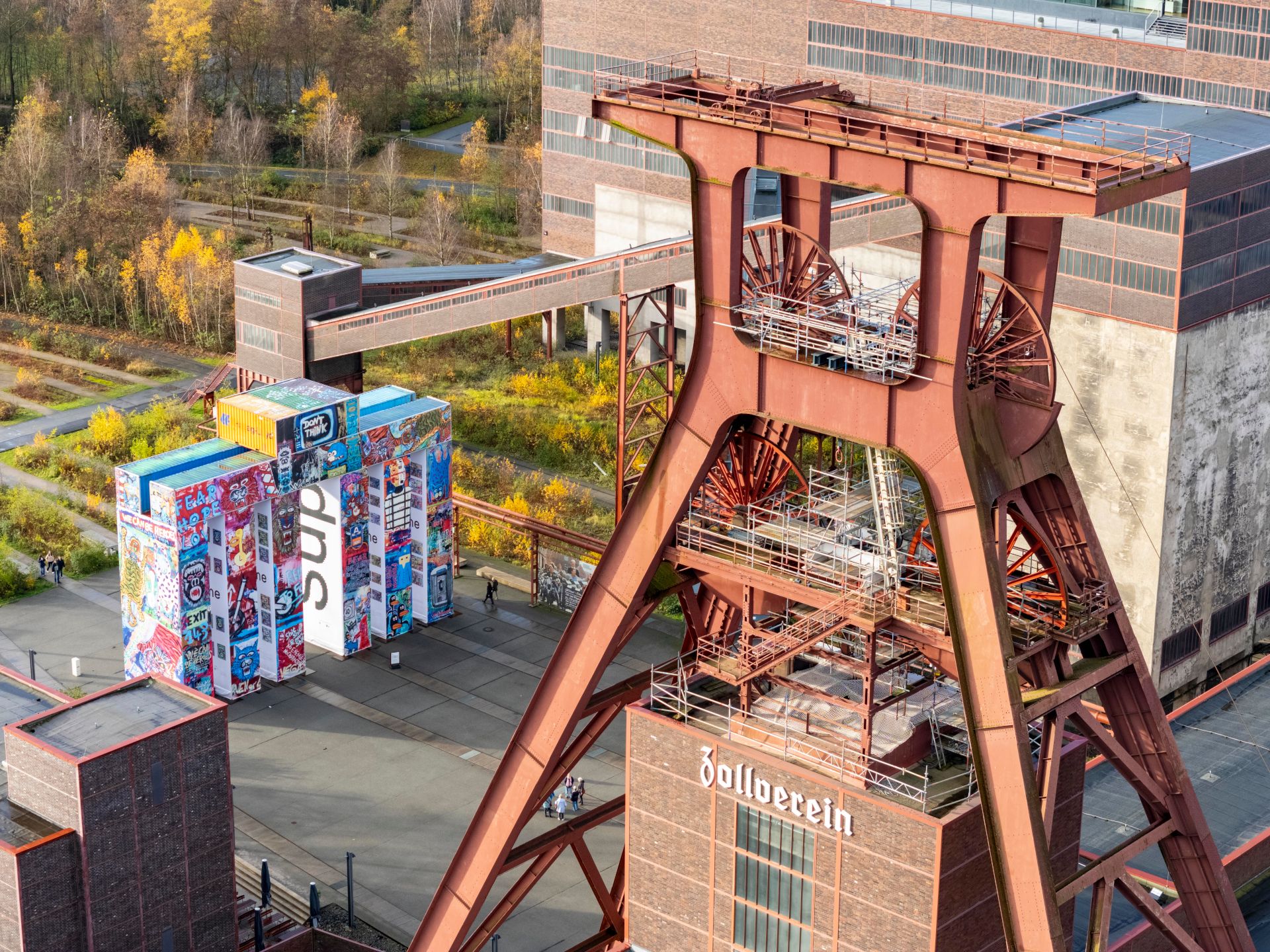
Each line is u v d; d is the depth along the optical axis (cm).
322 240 16738
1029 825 4844
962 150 4681
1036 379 5031
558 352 14038
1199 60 9619
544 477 12050
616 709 5956
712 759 5484
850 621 5200
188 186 18325
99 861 6247
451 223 16262
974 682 4878
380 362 13900
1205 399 9175
